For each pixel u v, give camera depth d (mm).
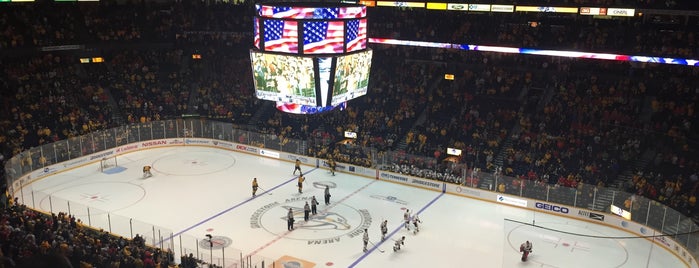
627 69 42344
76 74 47594
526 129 41125
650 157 35844
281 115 47750
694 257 25750
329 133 46000
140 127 45156
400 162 39250
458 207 35125
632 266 26641
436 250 28906
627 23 42312
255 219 32406
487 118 43125
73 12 49062
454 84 48219
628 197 31109
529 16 46062
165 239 26734
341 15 28219
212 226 31297
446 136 41938
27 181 36844
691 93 39250
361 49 30219
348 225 31906
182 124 47219
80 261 20266
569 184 34656
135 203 34500
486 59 47469
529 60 46219
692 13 36562
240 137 45781
